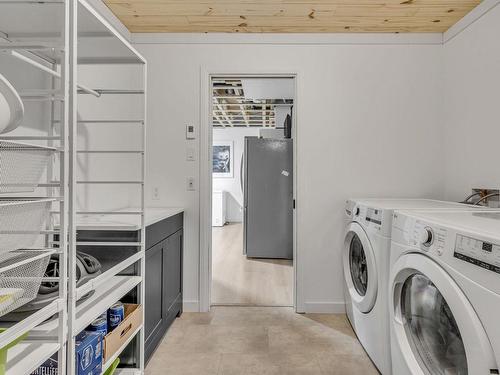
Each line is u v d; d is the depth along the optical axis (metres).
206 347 2.34
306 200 2.96
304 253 2.96
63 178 1.12
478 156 2.44
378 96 2.94
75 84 1.19
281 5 2.45
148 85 2.97
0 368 0.90
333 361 2.16
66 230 1.13
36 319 0.99
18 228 0.99
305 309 2.96
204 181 2.96
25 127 1.67
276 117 6.37
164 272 2.45
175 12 2.57
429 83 2.93
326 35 2.93
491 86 2.30
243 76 3.00
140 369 1.82
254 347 2.34
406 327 1.63
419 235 1.45
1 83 0.87
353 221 2.48
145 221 1.93
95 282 1.33
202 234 2.96
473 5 2.43
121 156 2.76
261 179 5.04
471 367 1.06
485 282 1.03
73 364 1.18
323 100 2.95
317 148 2.96
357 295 2.43
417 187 2.93
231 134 9.11
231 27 2.83
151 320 2.19
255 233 5.06
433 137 2.93
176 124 2.97
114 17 2.62
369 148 2.94
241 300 3.26
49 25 1.39
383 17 2.63
